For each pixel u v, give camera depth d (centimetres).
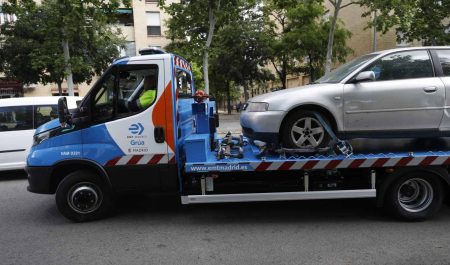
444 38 1727
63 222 572
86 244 483
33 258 444
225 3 1446
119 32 2172
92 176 550
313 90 539
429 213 529
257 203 640
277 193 528
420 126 541
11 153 877
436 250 436
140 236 505
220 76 3047
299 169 520
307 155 530
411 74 551
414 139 591
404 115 538
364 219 549
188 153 519
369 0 1314
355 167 516
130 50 3409
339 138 545
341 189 539
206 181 533
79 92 3172
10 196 741
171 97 525
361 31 2478
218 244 471
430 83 540
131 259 434
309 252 438
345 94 538
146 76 530
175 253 447
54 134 545
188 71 680
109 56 2147
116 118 535
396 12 1345
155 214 597
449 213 571
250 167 514
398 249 441
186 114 607
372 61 551
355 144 597
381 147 578
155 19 3422
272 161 512
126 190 544
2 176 938
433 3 1692
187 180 548
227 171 518
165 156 532
